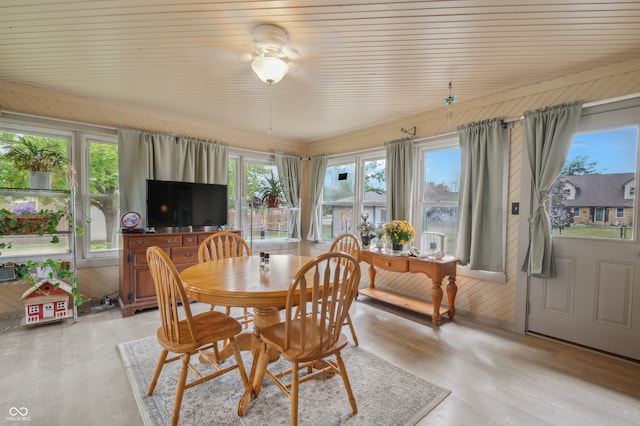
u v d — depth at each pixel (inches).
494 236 114.4
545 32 74.5
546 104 104.3
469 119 124.5
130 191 133.8
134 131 134.6
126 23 72.7
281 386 63.1
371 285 151.6
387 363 86.1
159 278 63.4
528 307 108.2
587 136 97.5
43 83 111.5
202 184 147.7
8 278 105.1
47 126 118.6
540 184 103.2
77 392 70.7
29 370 79.9
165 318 63.6
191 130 155.6
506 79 103.3
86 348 92.4
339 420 62.9
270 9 66.3
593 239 96.1
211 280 71.2
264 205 175.9
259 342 76.6
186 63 94.0
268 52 81.7
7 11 67.5
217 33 77.0
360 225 150.0
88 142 129.8
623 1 61.9
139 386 73.2
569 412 66.7
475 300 121.6
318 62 92.0
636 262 89.1
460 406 68.1
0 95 110.2
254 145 182.2
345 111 139.9
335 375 79.1
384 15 68.1
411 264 121.4
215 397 70.2
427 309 121.6
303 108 136.9
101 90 117.9
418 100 125.4
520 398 71.3
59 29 75.5
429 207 140.3
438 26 72.4
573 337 99.4
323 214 196.5
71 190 114.5
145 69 98.7
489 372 82.3
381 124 160.7
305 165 204.5
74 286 114.7
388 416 64.2
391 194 150.0
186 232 132.1
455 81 105.3
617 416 65.8
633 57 87.0
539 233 103.3
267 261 86.1
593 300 96.1
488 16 68.0
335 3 63.9
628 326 90.2
